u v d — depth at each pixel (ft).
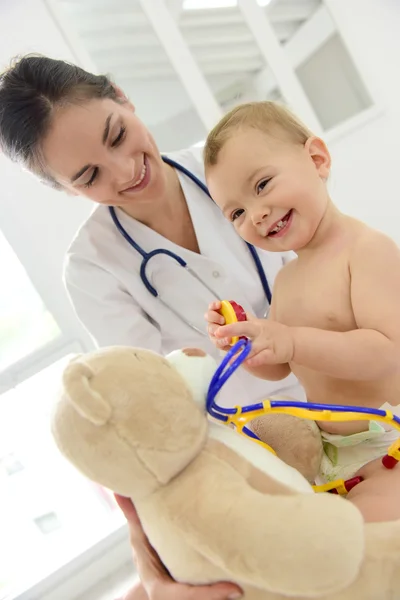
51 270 5.11
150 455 1.26
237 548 1.19
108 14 5.77
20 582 4.82
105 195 2.70
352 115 6.95
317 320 2.02
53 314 5.09
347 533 1.18
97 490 5.24
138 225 3.18
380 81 6.68
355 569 1.18
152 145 2.81
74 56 5.25
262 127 2.03
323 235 2.05
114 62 5.89
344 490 1.78
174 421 1.28
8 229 5.04
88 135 2.42
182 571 1.38
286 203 1.93
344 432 1.98
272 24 6.70
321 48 6.93
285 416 1.95
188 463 1.32
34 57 2.53
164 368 1.37
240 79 6.62
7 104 2.43
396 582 1.22
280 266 3.32
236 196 2.02
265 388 3.05
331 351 1.77
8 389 4.98
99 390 1.27
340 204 6.53
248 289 3.17
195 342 3.22
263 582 1.21
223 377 1.47
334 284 1.97
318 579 1.17
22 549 5.18
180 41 5.74
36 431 5.20
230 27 6.43
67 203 5.17
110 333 3.11
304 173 1.99
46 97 2.38
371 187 6.60
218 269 3.11
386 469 1.72
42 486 5.32
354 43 6.64
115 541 4.76
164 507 1.28
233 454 1.36
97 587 4.62
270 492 1.28
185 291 3.15
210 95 5.83
